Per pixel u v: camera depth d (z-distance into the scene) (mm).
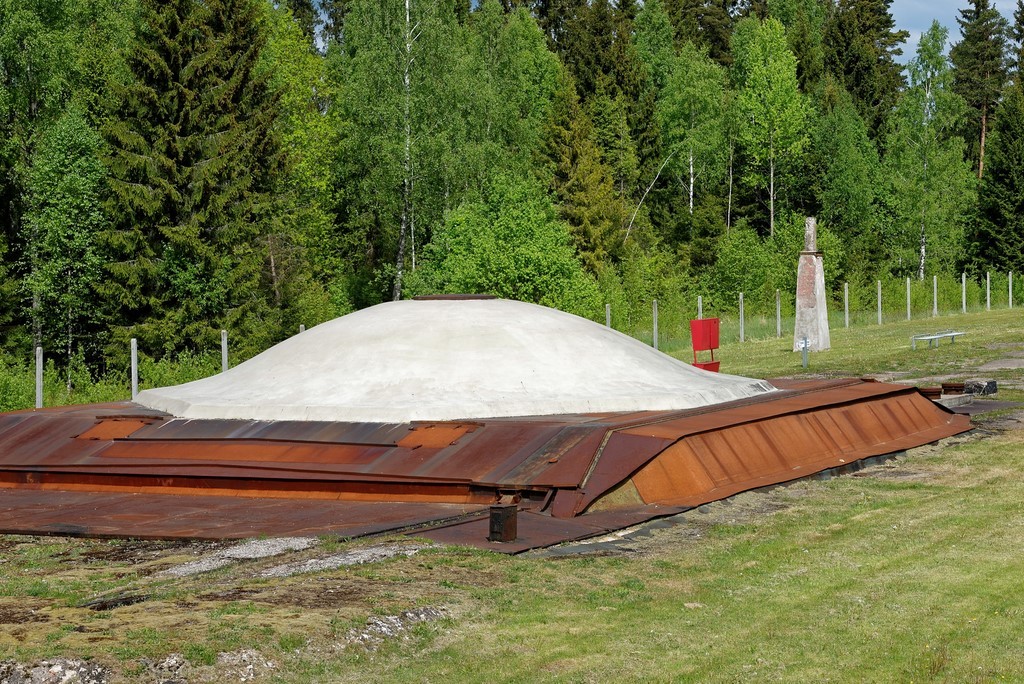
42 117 38469
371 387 14414
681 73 67250
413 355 15039
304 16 79625
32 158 37031
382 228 54781
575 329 16438
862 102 84312
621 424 12234
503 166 48438
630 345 17016
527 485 11055
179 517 11102
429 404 13633
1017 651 6953
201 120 38406
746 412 13852
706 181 69000
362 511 11047
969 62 93125
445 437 12438
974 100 90688
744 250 55094
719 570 8922
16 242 37781
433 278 40969
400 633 6988
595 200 54094
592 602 7902
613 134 63625
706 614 7715
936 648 7027
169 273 36375
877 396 16141
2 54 36969
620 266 52719
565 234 38438
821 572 8859
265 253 38875
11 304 36156
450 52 47312
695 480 11703
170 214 37000
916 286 48969
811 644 7105
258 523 10641
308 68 51688
